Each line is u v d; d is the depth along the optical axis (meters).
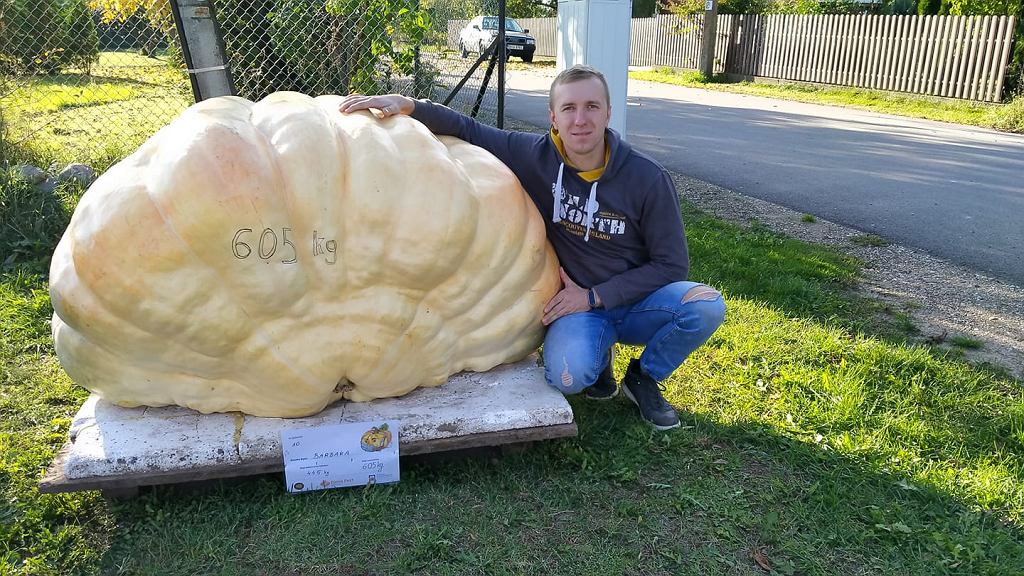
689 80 19.16
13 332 3.68
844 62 15.86
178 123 2.37
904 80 14.51
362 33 6.54
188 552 2.28
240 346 2.33
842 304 4.32
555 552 2.30
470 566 2.24
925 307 4.38
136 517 2.42
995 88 12.78
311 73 6.69
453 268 2.46
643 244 2.85
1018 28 12.41
